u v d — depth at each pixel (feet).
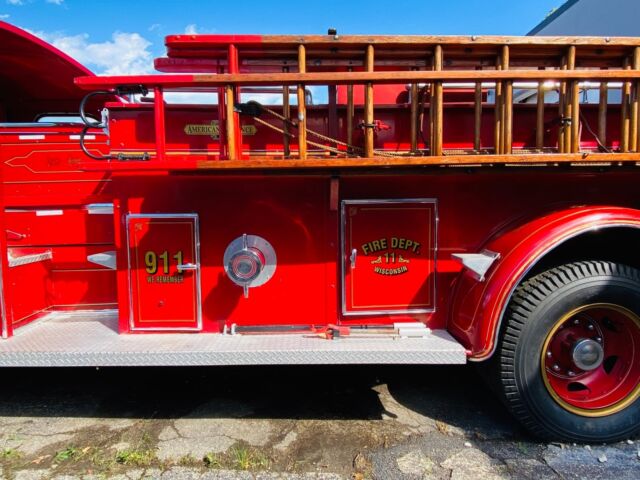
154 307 8.05
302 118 6.78
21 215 9.34
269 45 7.19
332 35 6.95
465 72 6.72
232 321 8.11
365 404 8.67
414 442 7.35
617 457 6.96
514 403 7.14
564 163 7.29
